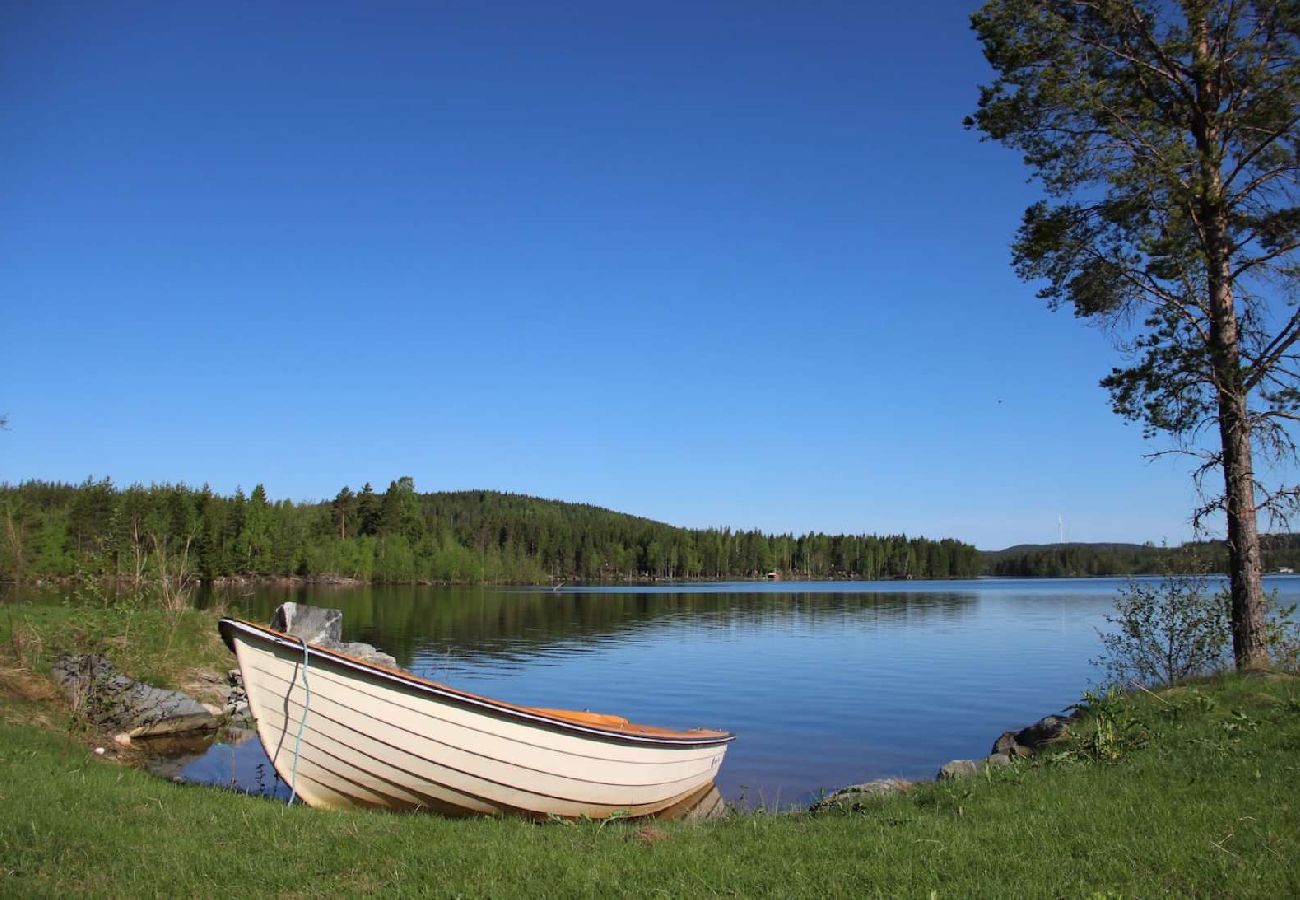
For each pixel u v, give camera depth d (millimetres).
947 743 17359
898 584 146625
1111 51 14836
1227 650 14664
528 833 7914
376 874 6527
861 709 21312
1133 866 6172
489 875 6383
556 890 6016
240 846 7160
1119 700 11453
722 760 14016
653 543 151875
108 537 20000
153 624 18812
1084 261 15273
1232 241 14656
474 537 132750
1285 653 13766
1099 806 7648
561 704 21672
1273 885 5727
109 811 8117
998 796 8367
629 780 11305
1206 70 13914
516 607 65750
